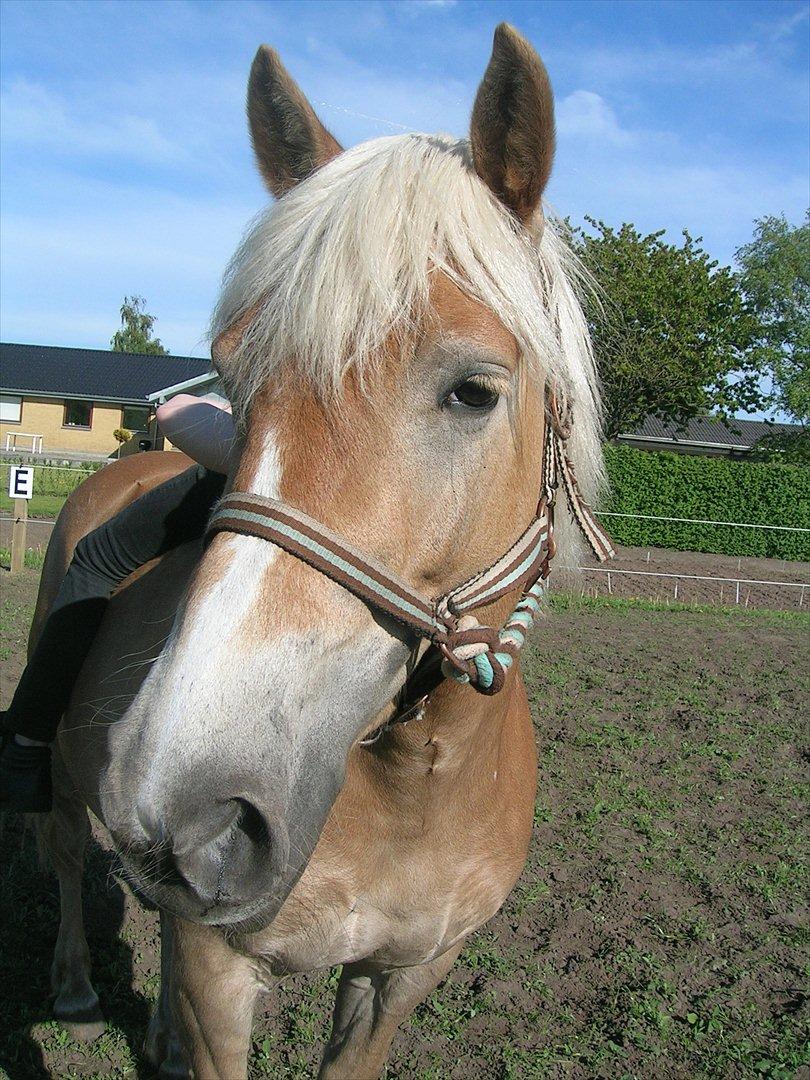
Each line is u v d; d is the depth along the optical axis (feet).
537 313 5.09
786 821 15.85
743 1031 10.22
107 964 10.94
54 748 9.45
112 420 120.98
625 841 14.75
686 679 24.81
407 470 4.66
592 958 11.46
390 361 4.60
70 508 10.19
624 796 16.53
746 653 29.04
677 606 38.78
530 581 5.91
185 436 6.86
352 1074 7.45
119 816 4.12
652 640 30.42
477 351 4.69
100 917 11.96
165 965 9.16
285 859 4.25
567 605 36.91
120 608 7.75
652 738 19.63
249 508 4.52
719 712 21.75
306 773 4.45
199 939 6.24
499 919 12.34
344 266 4.60
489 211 5.06
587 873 13.64
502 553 5.32
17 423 119.85
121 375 126.31
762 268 94.32
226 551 4.48
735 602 43.57
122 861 4.31
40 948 11.20
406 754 6.00
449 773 6.18
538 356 5.16
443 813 6.42
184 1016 6.48
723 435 118.73
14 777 8.15
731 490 68.44
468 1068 9.54
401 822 6.31
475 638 5.20
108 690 7.26
